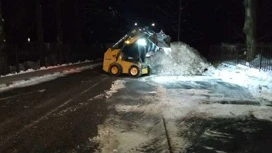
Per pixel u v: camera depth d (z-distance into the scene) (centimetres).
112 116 1073
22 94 1466
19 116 1063
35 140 827
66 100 1334
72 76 2225
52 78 2098
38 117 1052
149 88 1675
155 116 1081
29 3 3869
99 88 1667
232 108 1212
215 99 1379
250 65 2545
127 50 2216
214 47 4209
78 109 1170
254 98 1406
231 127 965
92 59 4606
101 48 5647
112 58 2230
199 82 1912
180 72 2348
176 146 795
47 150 757
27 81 1917
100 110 1157
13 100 1325
